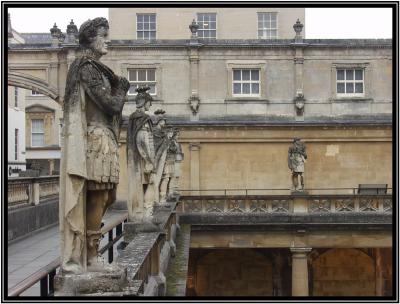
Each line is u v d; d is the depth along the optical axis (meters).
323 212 25.36
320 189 32.12
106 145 5.70
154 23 40.59
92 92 5.46
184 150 32.09
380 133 32.09
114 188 6.00
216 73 32.75
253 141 32.09
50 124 53.06
